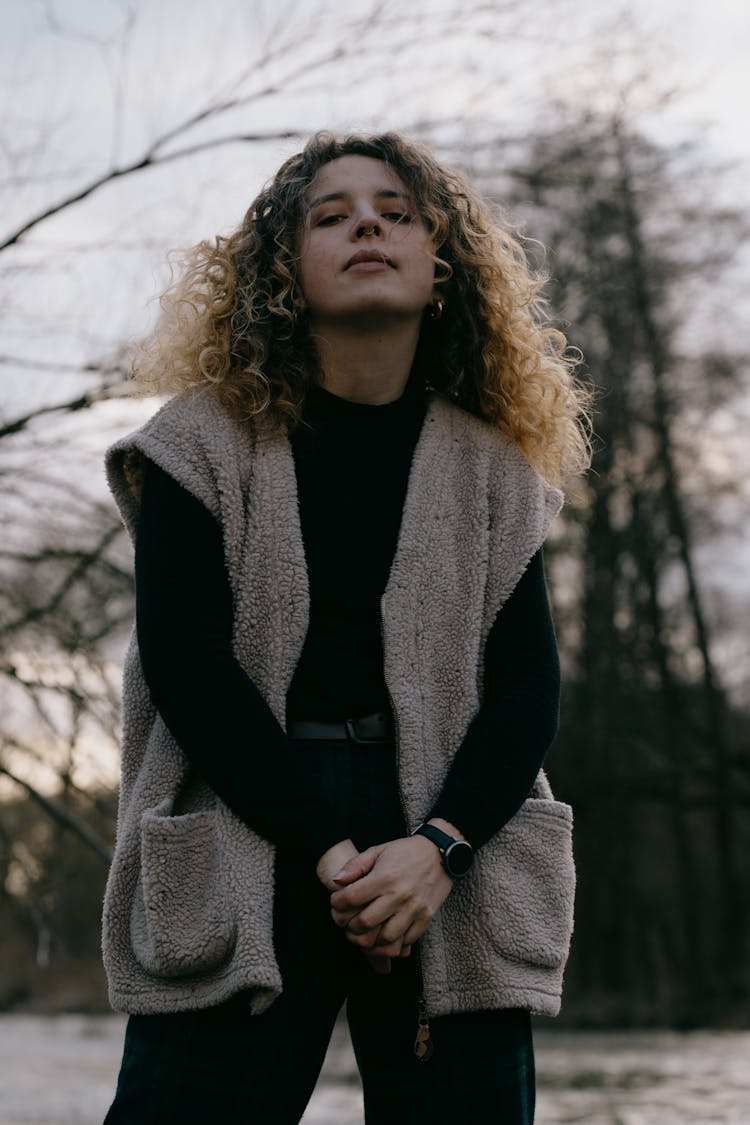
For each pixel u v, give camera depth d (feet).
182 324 6.98
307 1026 5.98
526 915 6.16
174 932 5.83
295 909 5.99
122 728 6.46
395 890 5.69
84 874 19.29
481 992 6.06
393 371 6.76
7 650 17.87
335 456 6.55
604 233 47.37
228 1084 5.81
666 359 63.36
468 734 6.26
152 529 6.25
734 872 79.51
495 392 7.26
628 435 61.98
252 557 6.21
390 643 6.26
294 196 6.87
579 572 62.39
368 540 6.44
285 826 5.80
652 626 68.59
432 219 6.91
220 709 5.87
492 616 6.53
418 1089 6.06
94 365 17.49
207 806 6.11
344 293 6.54
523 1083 6.24
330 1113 24.89
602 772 62.49
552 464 7.44
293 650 6.18
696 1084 29.91
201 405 6.46
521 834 6.29
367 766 6.19
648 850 100.12
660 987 77.87
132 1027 6.09
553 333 7.79
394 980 6.12
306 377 6.63
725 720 81.66
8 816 19.20
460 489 6.68
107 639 18.54
